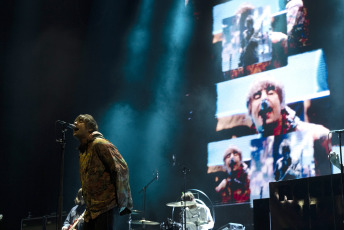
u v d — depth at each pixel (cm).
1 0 1205
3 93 1200
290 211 623
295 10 1098
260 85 1126
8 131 1195
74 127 420
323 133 1007
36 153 1212
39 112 1230
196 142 1213
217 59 1220
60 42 1280
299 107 1052
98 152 396
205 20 1261
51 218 914
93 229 390
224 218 1109
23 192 1186
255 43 1153
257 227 690
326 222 585
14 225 1162
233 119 1160
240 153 1130
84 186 396
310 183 610
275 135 1077
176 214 1006
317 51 1051
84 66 1297
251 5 1179
